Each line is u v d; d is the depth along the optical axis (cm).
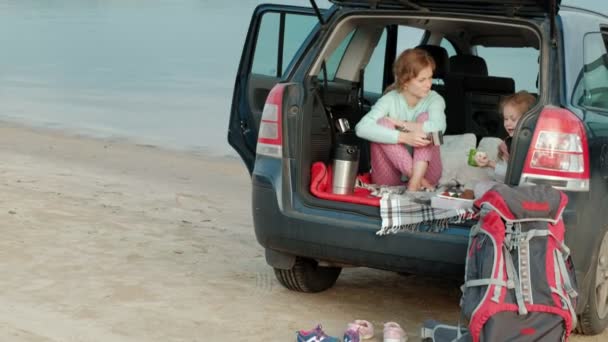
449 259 466
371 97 649
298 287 563
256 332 496
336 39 534
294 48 628
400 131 535
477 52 639
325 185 514
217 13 4344
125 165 1173
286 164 507
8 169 1065
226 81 2312
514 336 411
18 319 498
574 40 486
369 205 488
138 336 482
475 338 416
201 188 1006
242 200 937
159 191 963
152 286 573
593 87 504
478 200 440
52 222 743
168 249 677
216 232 752
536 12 487
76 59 2795
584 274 466
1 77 2403
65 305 527
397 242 474
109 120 1698
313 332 466
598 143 468
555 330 413
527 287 413
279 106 509
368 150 594
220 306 539
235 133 620
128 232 725
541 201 424
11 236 685
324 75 543
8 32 3672
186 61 2705
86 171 1095
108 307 527
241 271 622
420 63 530
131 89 2169
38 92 2125
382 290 590
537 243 421
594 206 463
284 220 501
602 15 590
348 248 488
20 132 1516
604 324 513
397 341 474
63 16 4469
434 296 582
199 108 1880
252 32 611
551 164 451
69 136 1491
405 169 533
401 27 657
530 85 616
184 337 484
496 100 618
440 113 541
